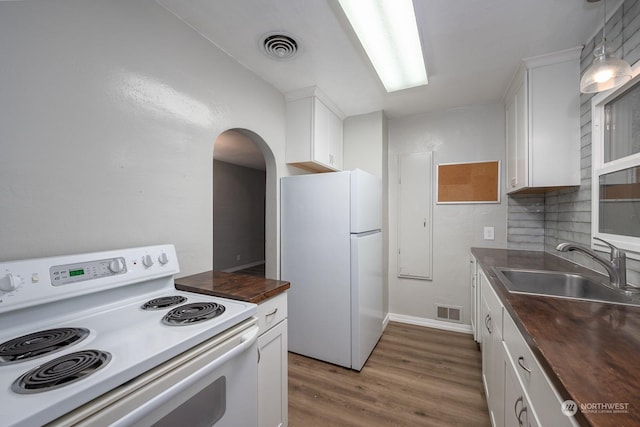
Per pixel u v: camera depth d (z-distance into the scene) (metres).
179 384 0.76
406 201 2.99
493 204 2.66
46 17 0.99
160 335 0.85
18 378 0.64
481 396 1.77
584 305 1.05
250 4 1.38
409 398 1.77
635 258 1.26
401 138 3.01
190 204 1.54
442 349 2.39
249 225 6.32
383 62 1.91
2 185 0.90
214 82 1.70
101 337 0.85
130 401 0.66
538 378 0.76
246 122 1.96
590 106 1.62
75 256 1.03
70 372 0.64
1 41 0.90
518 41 1.69
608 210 1.47
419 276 2.93
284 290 1.39
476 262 2.26
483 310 1.81
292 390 1.86
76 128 1.07
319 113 2.40
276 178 2.33
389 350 2.38
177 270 1.37
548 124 1.83
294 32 1.60
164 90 1.40
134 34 1.27
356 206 2.08
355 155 2.91
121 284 1.13
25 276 0.89
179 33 1.48
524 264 1.85
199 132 1.60
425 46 1.75
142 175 1.30
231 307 1.11
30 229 0.96
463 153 2.77
